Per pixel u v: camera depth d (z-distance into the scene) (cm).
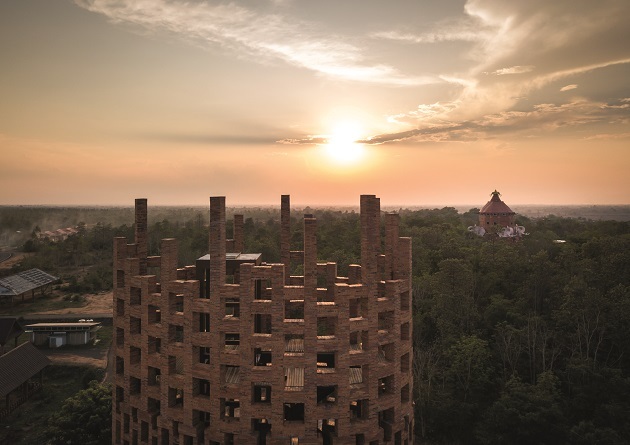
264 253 13000
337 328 3553
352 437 3606
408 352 4075
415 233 13950
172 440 3822
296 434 3525
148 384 4003
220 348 3600
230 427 3569
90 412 5569
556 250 11138
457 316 7781
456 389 6844
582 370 5875
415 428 6775
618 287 6662
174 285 3781
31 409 7319
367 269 3666
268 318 4697
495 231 15325
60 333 10056
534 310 7725
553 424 5638
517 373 6788
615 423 5481
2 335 8775
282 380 3516
